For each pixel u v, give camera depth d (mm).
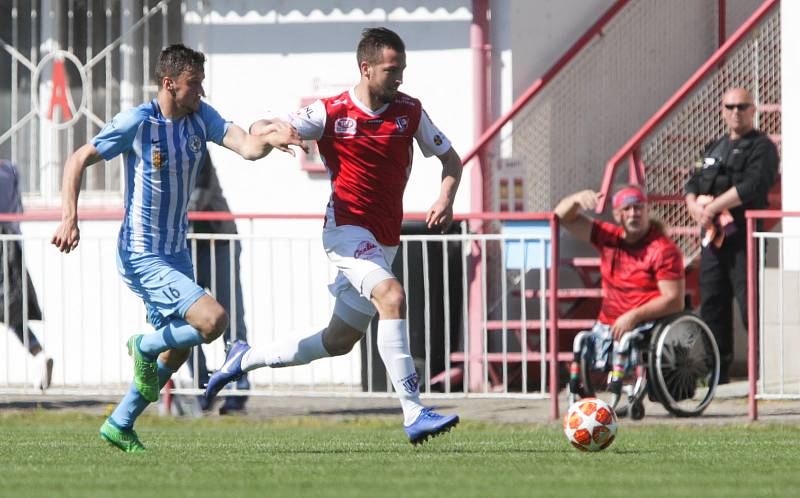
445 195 23609
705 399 32344
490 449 23766
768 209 39875
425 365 35750
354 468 19766
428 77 40812
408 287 35594
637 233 32156
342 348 24078
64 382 34656
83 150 21859
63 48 42812
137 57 42531
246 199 41938
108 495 16234
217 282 33844
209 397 25062
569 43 41188
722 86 40344
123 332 40844
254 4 41781
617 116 41406
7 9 42938
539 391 37562
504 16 40219
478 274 37844
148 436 27938
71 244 21594
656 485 17297
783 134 38031
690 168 40531
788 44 37906
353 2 41250
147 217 22344
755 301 30922
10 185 36125
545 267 32781
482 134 40219
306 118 22859
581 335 32219
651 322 31938
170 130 22141
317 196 41625
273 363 24422
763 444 24688
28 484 17625
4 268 34531
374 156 22938
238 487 17047
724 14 42969
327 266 40750
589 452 22812
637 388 31375
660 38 42219
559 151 40438
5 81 43031
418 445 24641
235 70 41969
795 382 34781
